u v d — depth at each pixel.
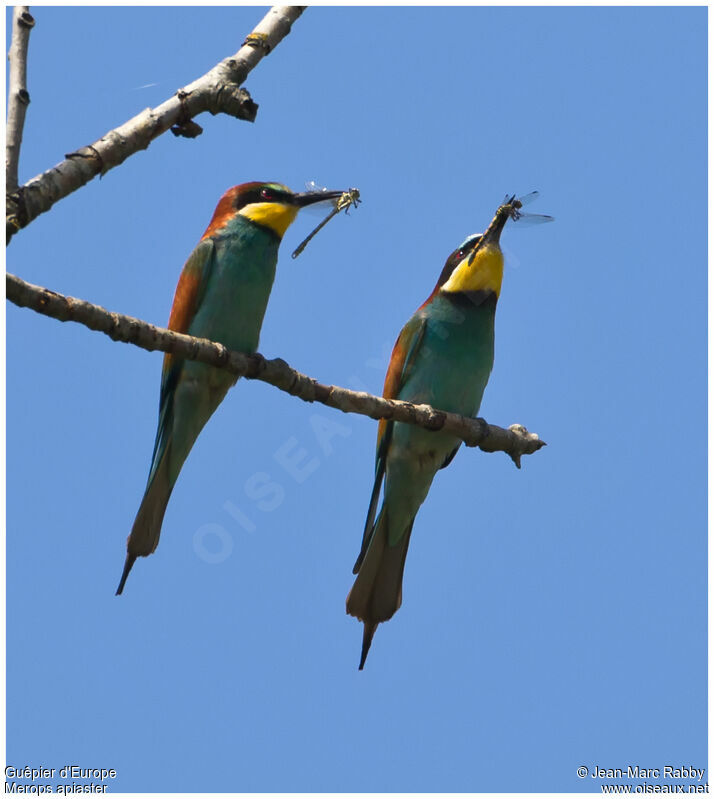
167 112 8.45
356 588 11.34
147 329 7.84
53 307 7.26
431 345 11.77
